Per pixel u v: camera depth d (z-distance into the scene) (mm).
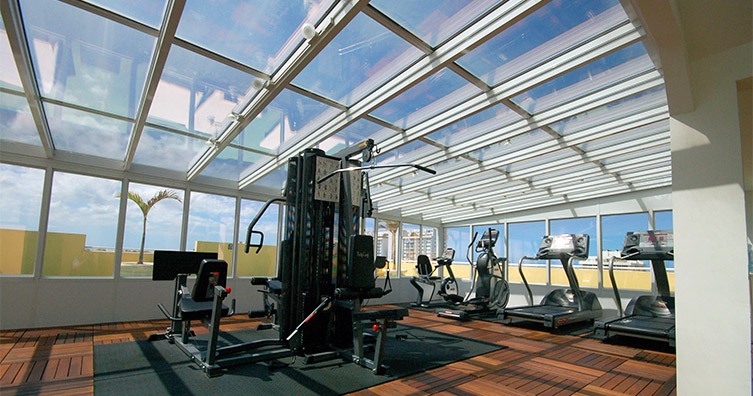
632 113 4758
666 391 3625
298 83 4121
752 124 4133
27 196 6020
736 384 2723
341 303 4715
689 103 3104
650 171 7109
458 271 12195
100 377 3652
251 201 8602
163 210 7293
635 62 3758
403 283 11391
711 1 2527
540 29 3266
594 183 7977
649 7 2482
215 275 4324
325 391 3424
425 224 12445
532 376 4020
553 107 4629
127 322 6512
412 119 5074
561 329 7031
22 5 2809
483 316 8453
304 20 3082
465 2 2949
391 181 8109
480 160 6652
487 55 3621
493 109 4758
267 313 5805
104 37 3223
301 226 4805
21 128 5223
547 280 9906
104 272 6551
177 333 5297
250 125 5250
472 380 3850
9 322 5617
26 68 3570
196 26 3125
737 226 2838
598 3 2959
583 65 3510
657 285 7039
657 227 8320
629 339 6105
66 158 6273
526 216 10500
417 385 3652
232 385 3535
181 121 4938
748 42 2896
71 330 5730
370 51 3580
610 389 3650
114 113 4719
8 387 3346
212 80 3949
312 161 4914
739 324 2760
